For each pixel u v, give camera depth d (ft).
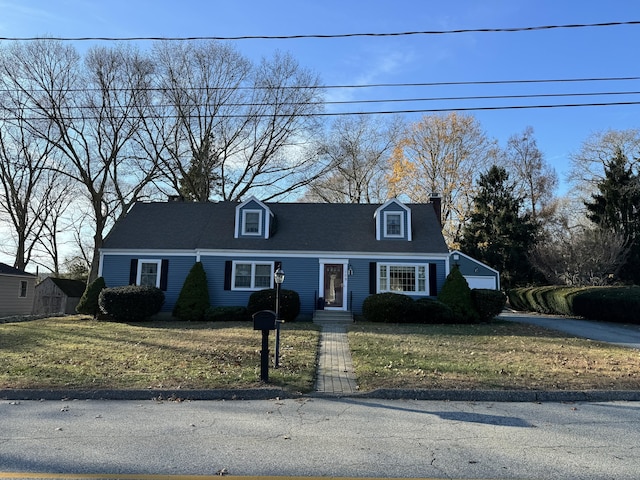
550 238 118.21
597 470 14.26
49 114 86.69
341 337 45.70
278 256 69.10
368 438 17.34
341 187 126.93
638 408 22.29
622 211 105.81
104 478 13.43
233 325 56.49
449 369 29.66
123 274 69.46
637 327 59.31
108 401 23.09
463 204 132.57
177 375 27.40
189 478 13.47
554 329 55.72
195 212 78.23
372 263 68.59
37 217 127.34
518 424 19.40
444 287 64.28
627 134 123.34
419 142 130.93
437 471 14.12
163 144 100.58
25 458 14.97
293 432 18.06
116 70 93.91
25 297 101.76
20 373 27.78
